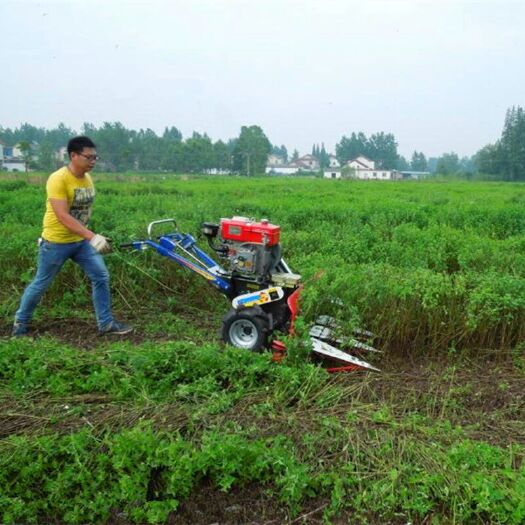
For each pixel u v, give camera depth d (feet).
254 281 19.20
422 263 27.71
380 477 12.01
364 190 93.97
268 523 11.48
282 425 13.58
